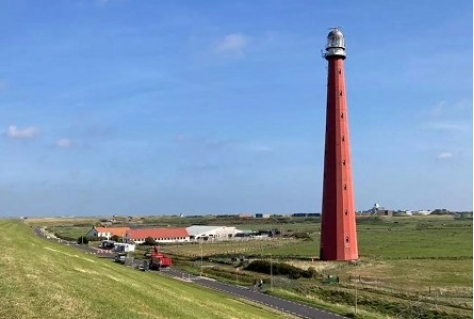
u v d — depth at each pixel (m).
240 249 179.88
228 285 97.31
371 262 124.88
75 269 48.44
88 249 172.25
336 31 131.75
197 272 117.31
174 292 56.56
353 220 129.38
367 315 70.88
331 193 128.50
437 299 80.31
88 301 34.31
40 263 44.28
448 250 152.75
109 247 181.25
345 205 127.88
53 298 32.34
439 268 115.25
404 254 143.00
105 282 45.34
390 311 75.88
